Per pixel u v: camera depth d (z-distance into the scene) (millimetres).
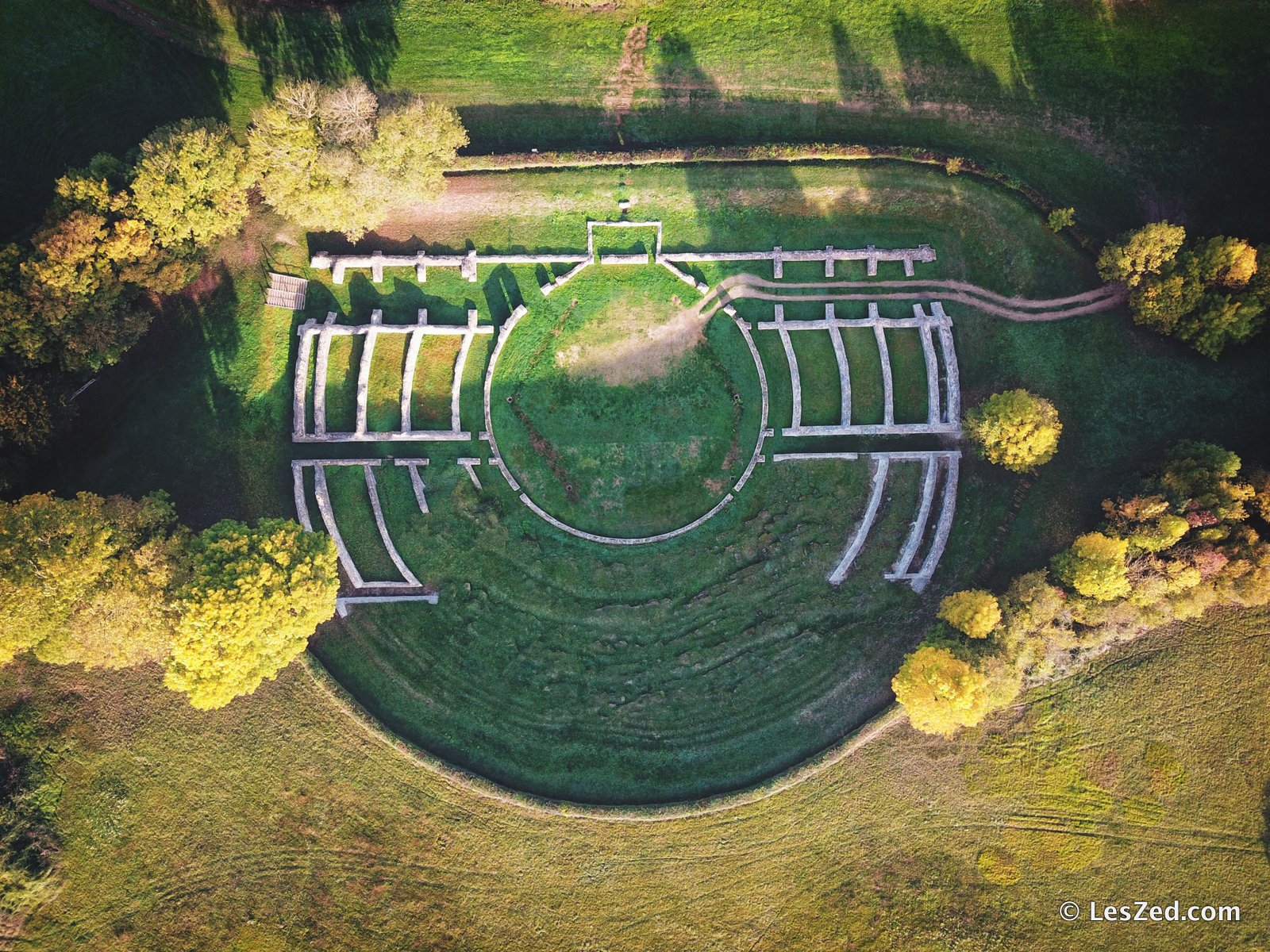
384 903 49781
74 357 45875
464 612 50812
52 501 43656
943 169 51344
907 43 51969
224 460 50406
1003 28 52000
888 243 51562
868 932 50188
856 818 50594
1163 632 50719
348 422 50594
